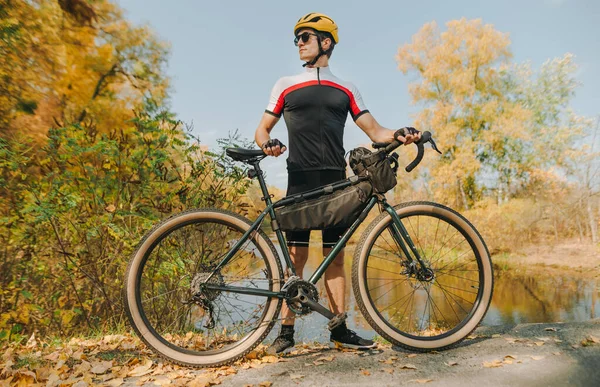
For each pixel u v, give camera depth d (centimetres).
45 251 395
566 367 177
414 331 286
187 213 209
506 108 2656
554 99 2452
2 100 887
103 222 367
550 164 2270
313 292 209
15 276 392
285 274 214
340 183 216
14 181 397
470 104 2752
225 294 208
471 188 2764
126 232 371
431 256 261
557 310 984
